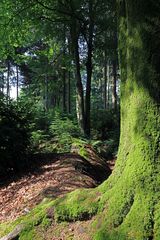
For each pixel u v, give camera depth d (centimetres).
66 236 494
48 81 3081
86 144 1529
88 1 2083
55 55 2627
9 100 1254
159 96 460
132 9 484
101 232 460
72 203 518
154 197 441
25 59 2242
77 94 2159
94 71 4438
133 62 486
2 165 1142
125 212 460
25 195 870
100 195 507
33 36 2148
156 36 462
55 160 1195
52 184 900
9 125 1190
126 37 517
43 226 521
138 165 462
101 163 1364
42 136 1644
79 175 966
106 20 2152
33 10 2020
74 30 2108
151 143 458
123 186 473
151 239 425
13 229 542
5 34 1975
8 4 1920
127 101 507
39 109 2448
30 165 1179
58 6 2041
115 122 2358
